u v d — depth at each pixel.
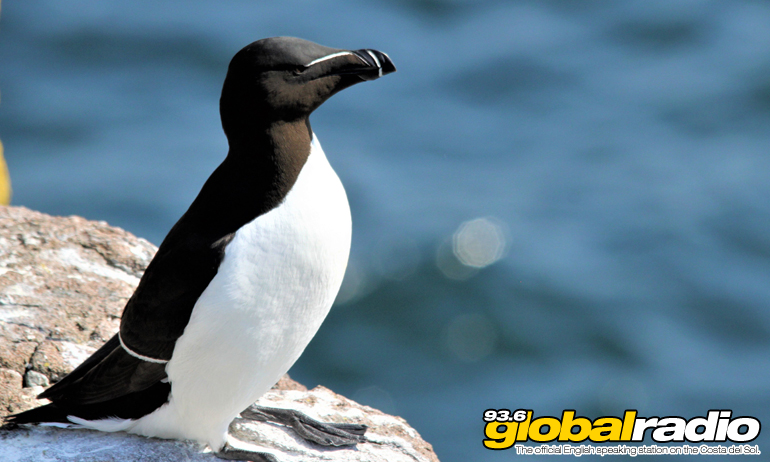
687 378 14.44
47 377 5.46
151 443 4.90
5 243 6.70
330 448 5.19
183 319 4.18
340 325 15.16
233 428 5.19
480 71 23.33
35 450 4.80
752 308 15.62
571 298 15.77
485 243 16.47
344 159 19.11
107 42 23.48
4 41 23.27
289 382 6.30
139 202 17.67
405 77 22.88
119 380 4.53
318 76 4.21
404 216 17.44
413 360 14.83
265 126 4.17
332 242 4.28
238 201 4.18
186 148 19.64
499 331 15.15
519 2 26.36
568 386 14.34
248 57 4.12
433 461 5.36
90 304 6.16
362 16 25.61
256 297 4.12
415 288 15.99
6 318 5.87
